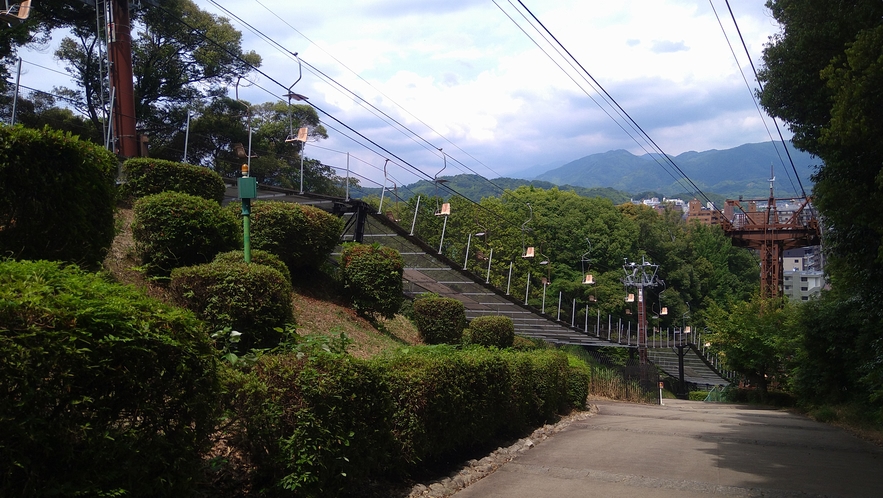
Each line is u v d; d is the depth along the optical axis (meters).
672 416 17.52
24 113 19.73
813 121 12.31
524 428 11.45
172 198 9.83
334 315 13.21
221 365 4.05
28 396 2.75
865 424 14.30
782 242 37.38
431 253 20.78
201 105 28.61
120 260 9.73
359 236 17.91
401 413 6.12
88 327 3.05
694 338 55.50
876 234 13.30
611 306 55.19
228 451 4.95
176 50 27.34
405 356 6.86
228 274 8.13
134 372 3.25
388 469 6.20
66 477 3.00
